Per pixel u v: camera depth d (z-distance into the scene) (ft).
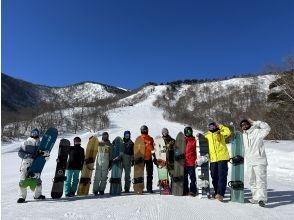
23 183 27.40
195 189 28.63
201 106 396.16
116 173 31.04
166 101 618.44
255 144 25.57
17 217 21.22
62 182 29.07
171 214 21.72
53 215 21.61
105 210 22.88
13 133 248.52
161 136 31.30
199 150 27.84
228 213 22.20
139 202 25.44
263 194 24.63
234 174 26.40
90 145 31.76
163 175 30.09
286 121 96.48
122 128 278.46
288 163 51.75
